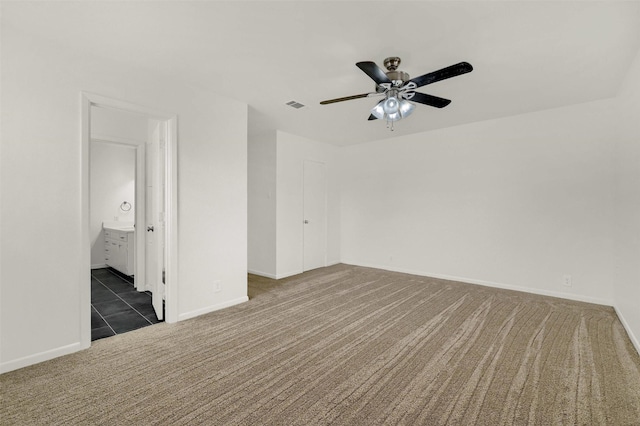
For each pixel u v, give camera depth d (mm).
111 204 5660
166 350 2344
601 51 2334
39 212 2168
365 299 3656
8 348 2047
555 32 2078
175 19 1959
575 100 3469
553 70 2670
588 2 1771
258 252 5020
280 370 2059
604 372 2027
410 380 1944
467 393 1805
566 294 3711
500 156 4172
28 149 2123
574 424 1543
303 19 1953
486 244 4309
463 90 3143
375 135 5090
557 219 3770
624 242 2906
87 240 2385
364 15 1908
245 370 2057
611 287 3438
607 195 3441
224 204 3318
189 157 3012
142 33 2119
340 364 2143
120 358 2215
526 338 2562
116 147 5723
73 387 1854
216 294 3258
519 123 4020
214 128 3209
